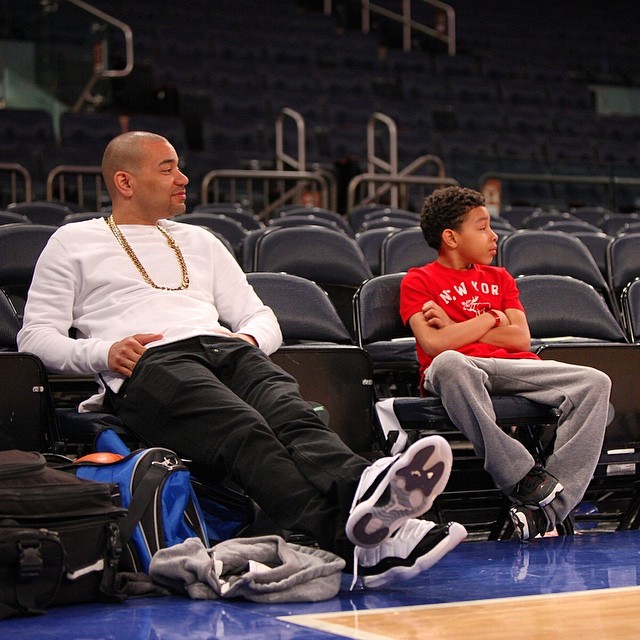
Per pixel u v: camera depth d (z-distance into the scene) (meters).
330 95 10.51
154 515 2.08
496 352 2.88
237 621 1.72
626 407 2.96
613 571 2.21
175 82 10.22
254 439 2.14
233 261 2.84
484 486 3.09
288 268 3.77
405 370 3.34
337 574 1.96
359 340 3.14
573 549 2.53
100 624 1.71
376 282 3.20
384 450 2.70
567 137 10.67
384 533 1.93
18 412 2.50
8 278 3.26
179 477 2.13
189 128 9.77
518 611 1.79
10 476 1.89
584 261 4.10
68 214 5.40
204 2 11.79
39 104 9.20
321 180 7.36
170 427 2.29
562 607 1.83
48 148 8.05
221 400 2.23
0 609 1.76
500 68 12.48
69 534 1.87
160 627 1.68
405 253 4.08
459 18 13.49
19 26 9.17
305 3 13.07
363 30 12.84
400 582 2.10
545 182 8.22
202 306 2.65
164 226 2.80
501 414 2.69
